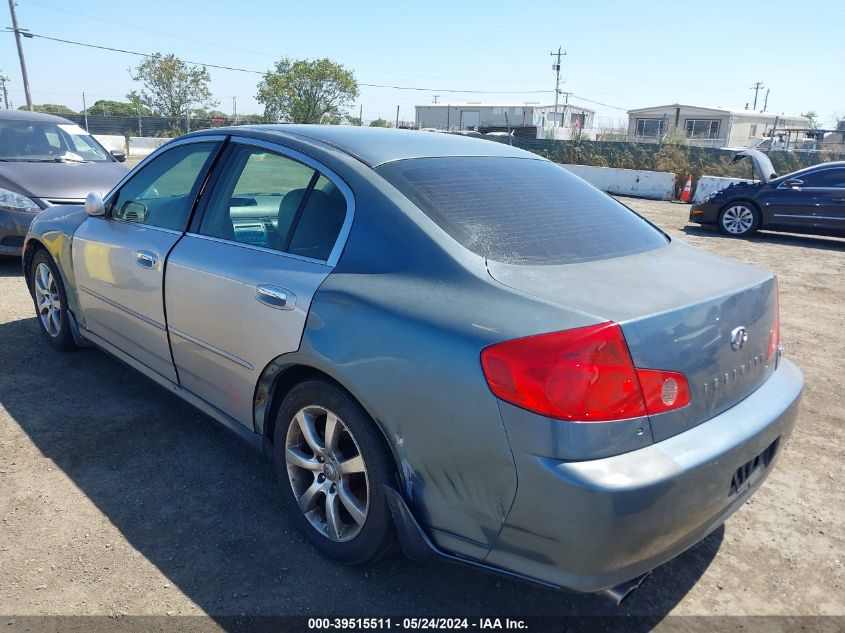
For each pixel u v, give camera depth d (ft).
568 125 230.89
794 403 8.36
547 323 6.59
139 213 11.98
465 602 8.29
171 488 10.39
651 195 64.49
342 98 159.02
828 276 28.89
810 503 10.90
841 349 18.86
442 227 8.04
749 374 7.96
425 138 10.55
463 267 7.53
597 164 75.87
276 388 9.30
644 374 6.55
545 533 6.49
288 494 9.25
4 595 7.97
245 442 10.02
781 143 131.13
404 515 7.51
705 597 8.61
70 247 13.50
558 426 6.30
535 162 10.94
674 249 9.47
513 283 7.29
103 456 11.21
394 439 7.43
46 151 25.34
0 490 10.10
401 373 7.24
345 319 7.87
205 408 10.64
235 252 9.75
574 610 8.26
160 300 10.88
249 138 10.53
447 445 6.96
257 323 8.97
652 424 6.63
